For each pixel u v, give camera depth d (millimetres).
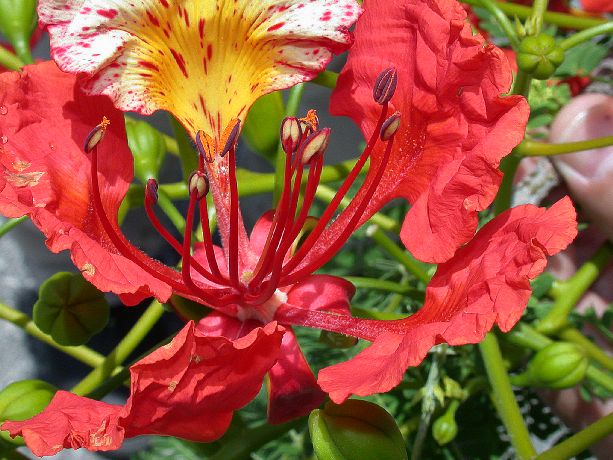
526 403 320
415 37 247
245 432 273
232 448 271
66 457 430
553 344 283
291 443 313
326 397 254
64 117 252
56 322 280
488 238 236
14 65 294
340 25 256
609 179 315
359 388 217
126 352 282
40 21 246
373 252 327
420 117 251
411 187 254
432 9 240
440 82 243
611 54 343
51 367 459
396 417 305
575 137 318
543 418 321
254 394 230
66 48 247
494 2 284
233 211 254
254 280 257
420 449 287
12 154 244
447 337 214
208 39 259
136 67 255
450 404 290
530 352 307
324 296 264
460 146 244
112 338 433
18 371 458
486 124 239
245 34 260
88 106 254
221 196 271
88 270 226
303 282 266
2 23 292
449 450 304
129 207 291
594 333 341
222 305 257
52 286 279
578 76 316
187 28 257
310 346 316
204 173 250
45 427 213
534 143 283
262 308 261
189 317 267
